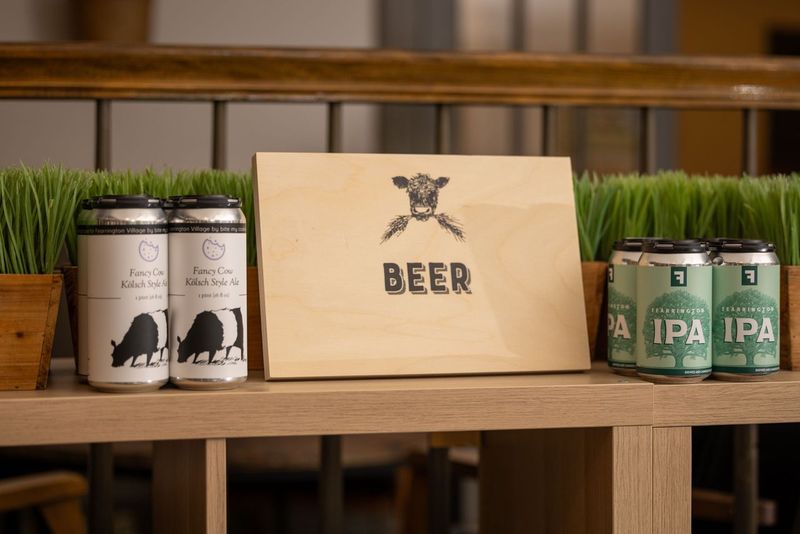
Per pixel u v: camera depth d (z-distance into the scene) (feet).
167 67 4.54
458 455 5.90
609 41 12.12
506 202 3.72
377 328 3.47
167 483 3.81
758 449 4.63
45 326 3.20
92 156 9.80
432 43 11.11
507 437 4.36
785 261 3.76
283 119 10.38
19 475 6.77
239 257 3.20
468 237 3.65
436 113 4.92
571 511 3.68
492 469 4.57
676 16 12.33
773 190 3.84
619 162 12.07
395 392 3.20
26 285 3.18
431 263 3.59
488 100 4.89
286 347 3.38
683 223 3.94
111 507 4.37
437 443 4.61
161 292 3.14
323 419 3.15
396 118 10.81
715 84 5.07
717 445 4.49
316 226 3.51
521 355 3.57
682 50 15.53
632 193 3.98
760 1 15.81
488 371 3.53
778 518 4.55
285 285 3.43
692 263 3.35
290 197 3.51
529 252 3.69
